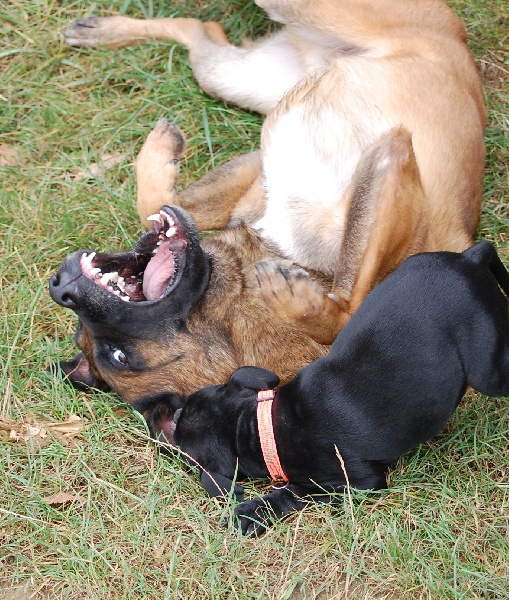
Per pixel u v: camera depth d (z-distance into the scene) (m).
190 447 4.49
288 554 4.19
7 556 4.30
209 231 5.57
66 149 6.21
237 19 6.81
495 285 4.33
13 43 6.63
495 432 4.59
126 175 6.08
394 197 4.52
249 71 6.15
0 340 5.20
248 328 4.76
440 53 5.47
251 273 4.86
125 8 6.81
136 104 6.32
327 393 4.20
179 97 6.33
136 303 4.62
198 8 6.94
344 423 4.16
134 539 4.27
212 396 4.51
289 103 5.38
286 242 5.05
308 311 4.34
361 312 4.29
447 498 4.32
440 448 4.55
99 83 6.48
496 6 6.77
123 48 6.61
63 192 5.95
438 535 4.20
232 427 4.38
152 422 4.72
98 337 4.71
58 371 4.98
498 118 6.19
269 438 4.27
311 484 4.30
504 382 4.19
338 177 5.09
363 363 4.18
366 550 4.17
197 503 4.43
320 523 4.28
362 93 5.20
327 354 4.35
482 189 5.59
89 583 4.16
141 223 5.74
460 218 5.08
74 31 6.61
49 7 6.78
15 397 4.95
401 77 5.23
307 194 5.09
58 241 5.69
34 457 4.66
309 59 5.99
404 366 4.13
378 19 5.57
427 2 5.72
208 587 4.09
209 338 4.75
